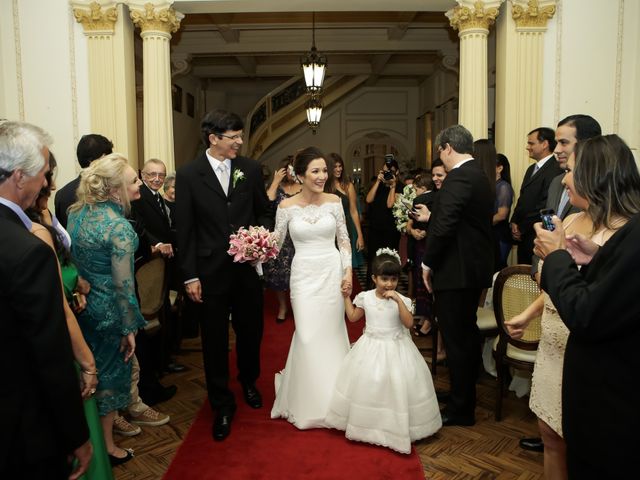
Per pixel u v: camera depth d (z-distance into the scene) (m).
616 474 1.39
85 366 1.96
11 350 1.34
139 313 2.62
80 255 2.55
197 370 4.30
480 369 4.27
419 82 14.75
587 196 1.67
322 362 3.20
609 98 5.25
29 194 1.53
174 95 11.57
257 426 3.22
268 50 9.84
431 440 3.07
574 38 5.24
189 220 3.11
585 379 1.45
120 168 2.58
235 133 3.09
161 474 2.71
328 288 3.26
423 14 8.73
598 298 1.35
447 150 3.17
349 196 5.94
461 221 3.10
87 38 5.52
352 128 15.19
